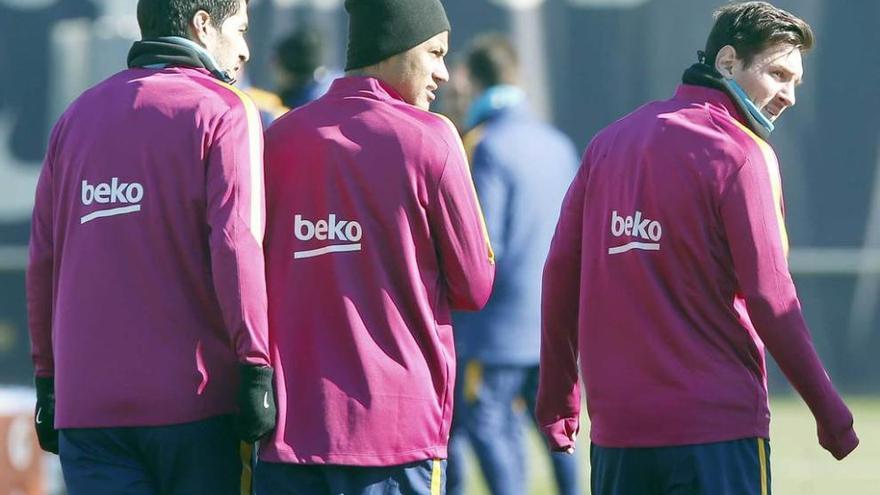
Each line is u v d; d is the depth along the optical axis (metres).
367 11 15.26
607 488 15.41
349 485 14.97
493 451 24.88
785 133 39.94
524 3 39.09
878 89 39.69
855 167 39.84
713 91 15.11
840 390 40.28
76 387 14.88
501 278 24.83
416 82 15.39
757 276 14.50
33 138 37.41
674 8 39.03
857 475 31.97
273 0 37.81
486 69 25.36
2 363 37.31
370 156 14.98
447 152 15.10
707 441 14.64
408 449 14.93
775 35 15.03
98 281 14.85
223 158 14.63
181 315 14.81
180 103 14.90
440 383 15.29
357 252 14.98
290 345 15.03
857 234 39.88
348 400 14.84
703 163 14.66
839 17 39.69
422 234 15.09
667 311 14.79
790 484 31.00
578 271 15.94
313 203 15.05
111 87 15.30
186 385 14.75
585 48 39.19
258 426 14.41
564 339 16.20
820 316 40.09
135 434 14.84
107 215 14.90
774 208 14.64
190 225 14.82
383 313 14.97
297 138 15.20
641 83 39.16
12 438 22.05
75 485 15.01
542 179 25.06
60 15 37.41
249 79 37.69
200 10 15.35
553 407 16.52
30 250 15.91
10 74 37.31
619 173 15.20
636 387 14.94
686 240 14.69
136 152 14.87
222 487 15.06
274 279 15.19
